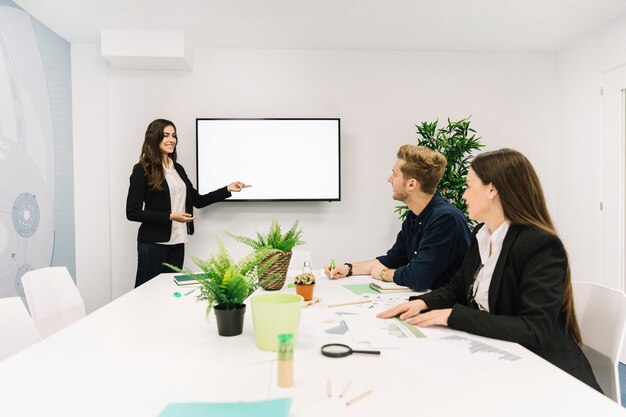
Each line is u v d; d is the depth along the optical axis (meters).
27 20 3.07
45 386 0.84
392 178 1.98
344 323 1.25
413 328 1.19
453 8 3.10
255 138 3.82
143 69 3.80
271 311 1.02
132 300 1.58
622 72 3.23
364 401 0.77
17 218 2.87
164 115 3.82
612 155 3.34
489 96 4.02
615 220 3.31
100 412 0.73
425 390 0.81
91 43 3.71
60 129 3.50
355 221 3.97
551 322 1.12
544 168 4.05
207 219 3.89
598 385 1.21
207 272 1.14
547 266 1.18
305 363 0.95
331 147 3.85
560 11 3.14
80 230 3.74
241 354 1.01
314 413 0.72
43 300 1.74
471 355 0.99
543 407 0.74
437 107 4.00
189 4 3.02
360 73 3.95
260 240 1.74
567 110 3.86
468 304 1.39
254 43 3.76
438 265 1.74
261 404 0.70
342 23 3.36
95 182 3.75
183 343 1.09
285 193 3.85
